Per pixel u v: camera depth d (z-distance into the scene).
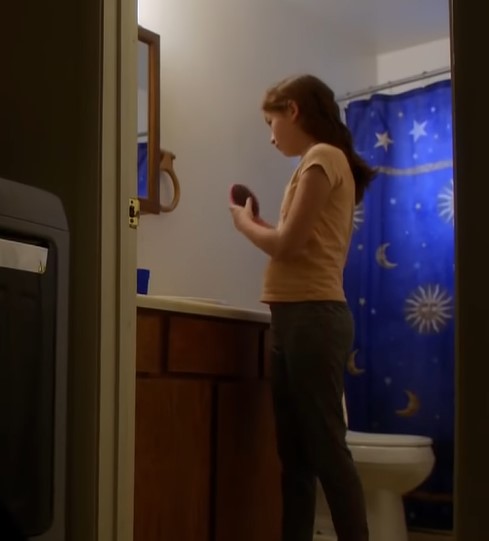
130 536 1.46
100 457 1.41
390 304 3.04
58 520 1.27
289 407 1.84
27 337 1.21
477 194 0.95
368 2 3.04
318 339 1.75
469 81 0.97
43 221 1.26
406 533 2.62
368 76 3.50
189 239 2.53
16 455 1.18
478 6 0.97
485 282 0.94
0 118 1.60
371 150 3.13
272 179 2.94
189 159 2.56
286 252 1.78
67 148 1.50
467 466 0.92
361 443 2.49
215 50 2.71
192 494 1.78
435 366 2.95
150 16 2.45
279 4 3.04
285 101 1.96
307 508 1.86
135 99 1.54
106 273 1.45
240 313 1.95
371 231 3.09
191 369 1.80
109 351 1.44
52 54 1.54
